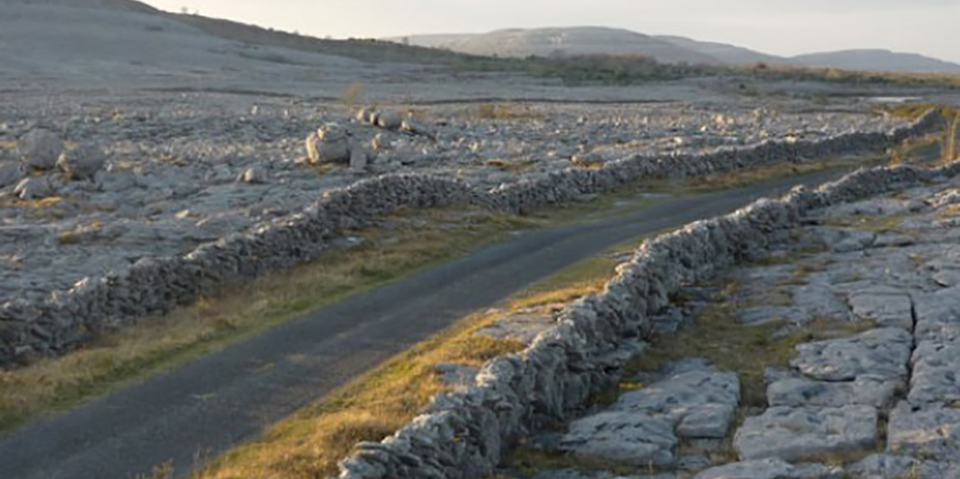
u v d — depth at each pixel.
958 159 51.28
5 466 13.64
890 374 17.44
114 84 112.88
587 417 15.78
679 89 138.75
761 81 154.12
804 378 17.72
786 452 14.21
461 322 20.83
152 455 13.92
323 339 19.89
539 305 21.58
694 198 40.72
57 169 39.81
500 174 43.59
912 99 128.50
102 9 194.75
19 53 144.00
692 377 17.66
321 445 13.48
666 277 22.94
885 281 24.19
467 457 13.08
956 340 19.11
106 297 20.56
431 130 62.09
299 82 130.00
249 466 12.98
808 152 55.47
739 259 27.88
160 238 28.98
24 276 24.47
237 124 64.62
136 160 45.38
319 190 38.28
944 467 13.46
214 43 174.75
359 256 27.48
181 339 19.77
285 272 25.69
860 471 13.44
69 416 15.63
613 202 39.28
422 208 33.53
